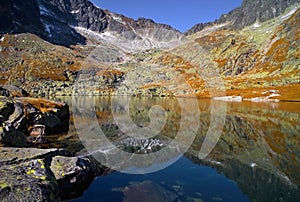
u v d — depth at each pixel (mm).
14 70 136625
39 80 126500
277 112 45281
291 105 61969
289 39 149000
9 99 19141
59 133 19906
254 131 25109
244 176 11477
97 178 10438
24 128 18125
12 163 8688
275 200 8945
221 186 10094
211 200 8891
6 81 122000
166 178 10609
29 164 8484
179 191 9500
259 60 153375
